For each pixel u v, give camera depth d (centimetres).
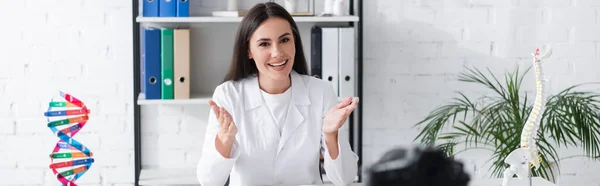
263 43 205
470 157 334
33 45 307
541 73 162
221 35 313
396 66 321
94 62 311
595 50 326
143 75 299
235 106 217
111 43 310
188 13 286
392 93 324
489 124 328
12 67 308
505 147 311
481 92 326
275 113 217
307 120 219
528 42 324
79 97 313
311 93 223
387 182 99
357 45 316
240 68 218
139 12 310
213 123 211
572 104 309
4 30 305
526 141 167
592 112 328
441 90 325
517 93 301
